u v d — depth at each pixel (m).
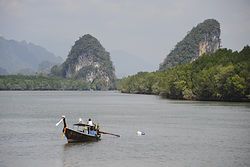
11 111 136.75
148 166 51.69
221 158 56.09
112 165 52.28
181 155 57.97
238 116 113.44
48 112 133.50
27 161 54.19
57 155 57.94
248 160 54.94
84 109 148.38
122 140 71.06
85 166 51.84
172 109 142.12
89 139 69.25
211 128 87.38
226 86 182.12
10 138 72.75
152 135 77.19
